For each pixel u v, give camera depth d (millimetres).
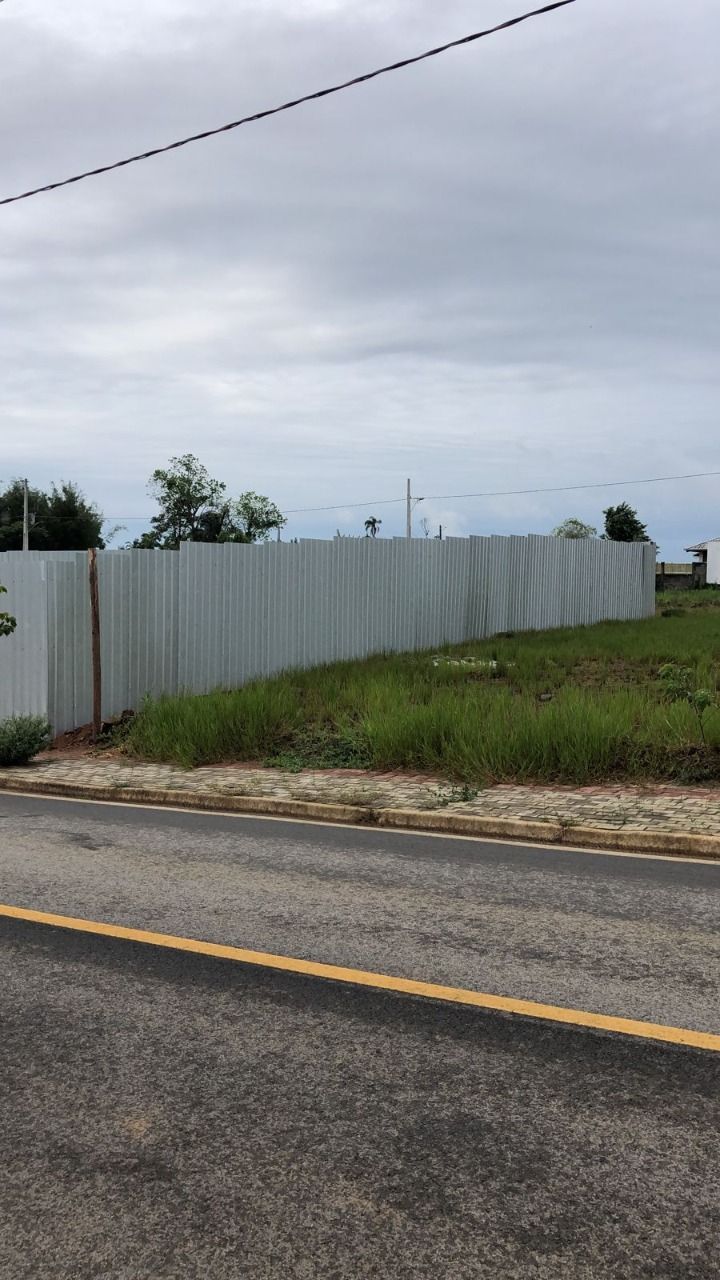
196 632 16125
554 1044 4195
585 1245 2902
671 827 8031
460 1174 3254
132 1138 3500
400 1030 4352
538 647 21734
